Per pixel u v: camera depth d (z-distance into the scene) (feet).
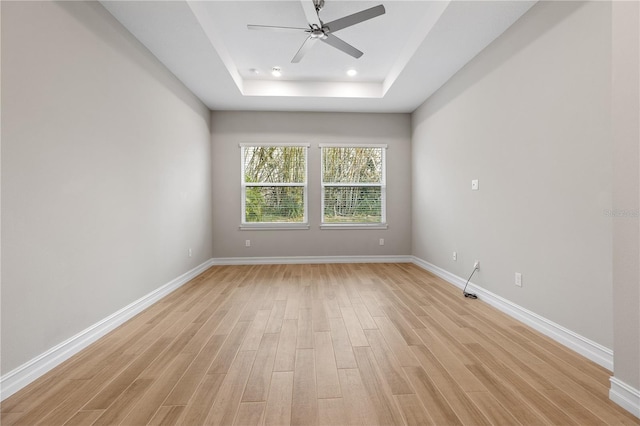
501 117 9.71
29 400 5.27
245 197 18.07
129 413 4.91
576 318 6.99
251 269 16.46
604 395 5.29
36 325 6.06
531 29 8.36
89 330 7.50
